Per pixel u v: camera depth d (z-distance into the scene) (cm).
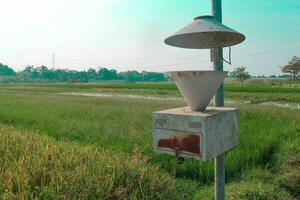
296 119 1167
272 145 773
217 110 284
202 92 267
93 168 458
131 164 489
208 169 573
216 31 257
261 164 660
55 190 380
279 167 621
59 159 494
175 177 583
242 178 562
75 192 379
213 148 258
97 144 773
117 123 1053
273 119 1197
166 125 271
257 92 3884
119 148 721
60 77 13550
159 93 4022
